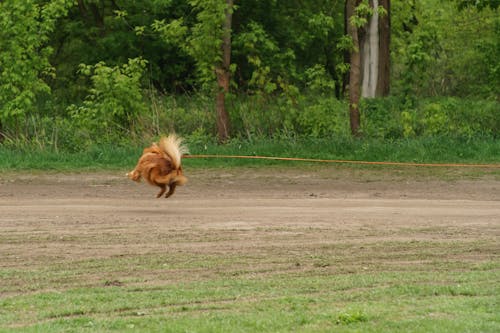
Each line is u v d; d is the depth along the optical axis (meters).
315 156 22.78
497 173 20.47
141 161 13.10
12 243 12.34
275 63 30.83
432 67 37.69
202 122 25.69
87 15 36.38
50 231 13.27
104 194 17.56
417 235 13.11
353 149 23.12
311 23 26.22
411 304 8.92
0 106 23.98
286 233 13.16
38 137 23.61
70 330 7.99
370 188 18.61
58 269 10.74
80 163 21.72
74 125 24.62
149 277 10.34
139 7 34.06
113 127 24.78
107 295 9.41
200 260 11.23
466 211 15.52
